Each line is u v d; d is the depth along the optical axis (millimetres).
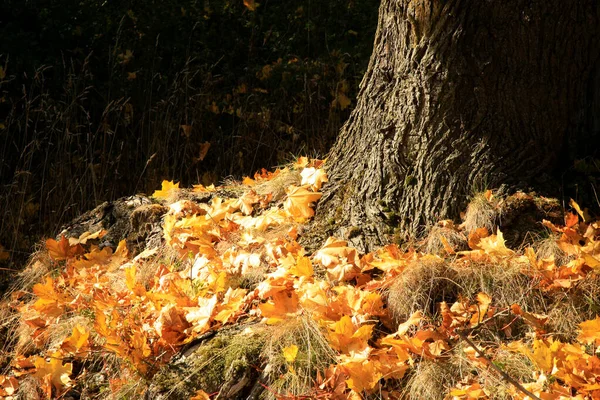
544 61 3141
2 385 3113
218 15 6816
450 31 3137
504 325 2748
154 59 6336
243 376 2646
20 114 5895
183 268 3449
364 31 6707
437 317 2820
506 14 3070
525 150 3205
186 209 3818
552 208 3111
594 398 2320
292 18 6863
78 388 2979
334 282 2992
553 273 2818
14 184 5152
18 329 3488
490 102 3164
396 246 3057
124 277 3436
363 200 3375
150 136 5891
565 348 2465
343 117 5930
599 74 3336
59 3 6473
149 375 2785
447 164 3199
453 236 3078
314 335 2695
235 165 5711
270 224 3555
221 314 2850
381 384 2609
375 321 2736
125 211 4031
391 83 3408
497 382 2494
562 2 3074
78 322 3191
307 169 3748
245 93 6203
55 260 3854
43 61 6121
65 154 5391
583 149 3373
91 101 6051
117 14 6570
